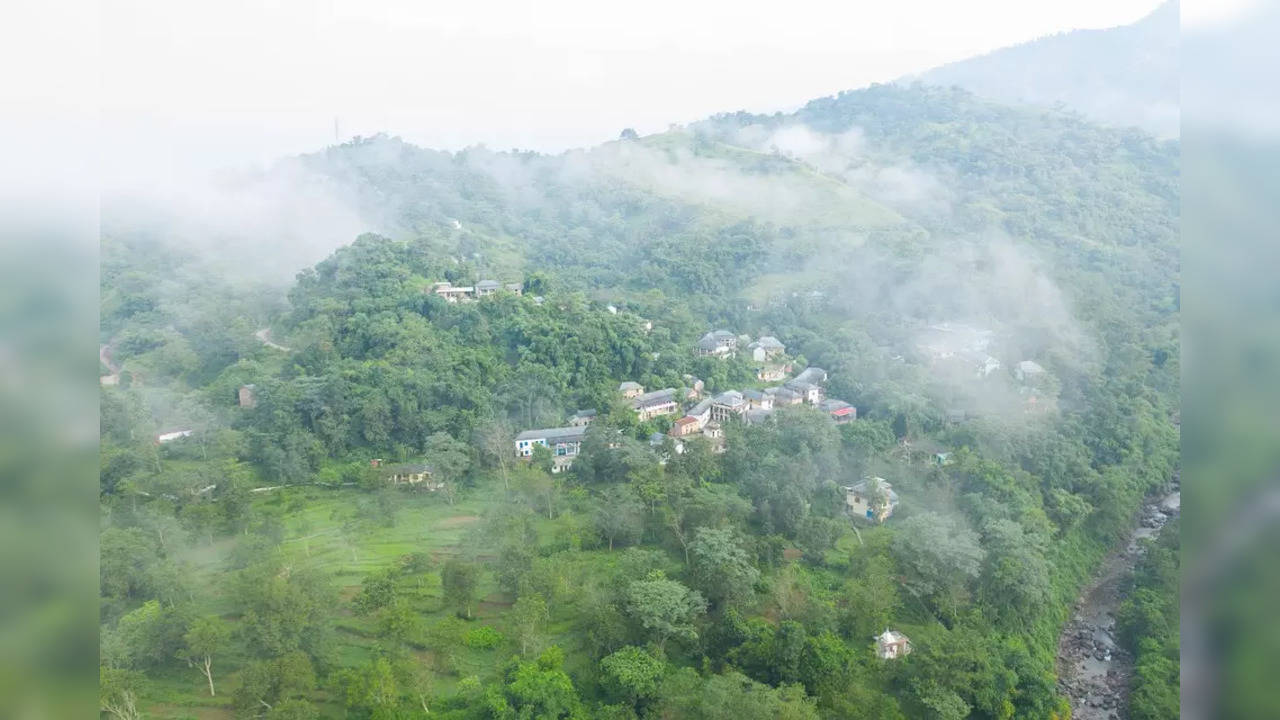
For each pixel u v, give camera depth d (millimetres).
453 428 106062
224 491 87562
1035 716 63375
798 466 88688
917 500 92812
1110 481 98250
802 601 67688
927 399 115500
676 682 56938
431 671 58969
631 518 80062
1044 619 79312
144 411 100875
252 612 57406
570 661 62906
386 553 80375
